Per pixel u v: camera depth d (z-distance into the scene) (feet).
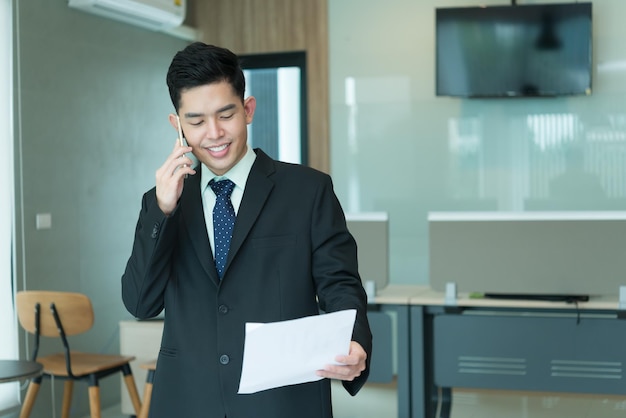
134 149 18.31
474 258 13.19
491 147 18.98
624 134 18.13
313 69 20.27
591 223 12.74
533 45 17.83
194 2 21.26
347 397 17.37
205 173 5.63
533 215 12.96
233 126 5.20
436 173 19.35
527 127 18.75
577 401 16.55
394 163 19.62
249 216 5.43
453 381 13.20
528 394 17.19
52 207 15.56
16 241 14.64
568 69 17.70
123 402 15.56
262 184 5.53
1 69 14.51
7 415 14.55
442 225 13.30
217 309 5.40
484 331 13.07
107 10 16.74
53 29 15.71
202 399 5.35
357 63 19.89
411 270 19.53
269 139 21.03
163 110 19.54
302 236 5.53
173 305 5.52
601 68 18.21
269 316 5.37
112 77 17.53
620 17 18.04
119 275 17.72
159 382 5.53
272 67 20.77
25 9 14.98
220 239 5.49
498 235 13.08
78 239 16.31
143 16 17.65
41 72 15.35
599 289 12.75
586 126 18.38
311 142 20.29
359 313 5.32
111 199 17.46
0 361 11.90
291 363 4.71
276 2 20.62
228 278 5.39
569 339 12.76
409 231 19.54
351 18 19.90
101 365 13.24
